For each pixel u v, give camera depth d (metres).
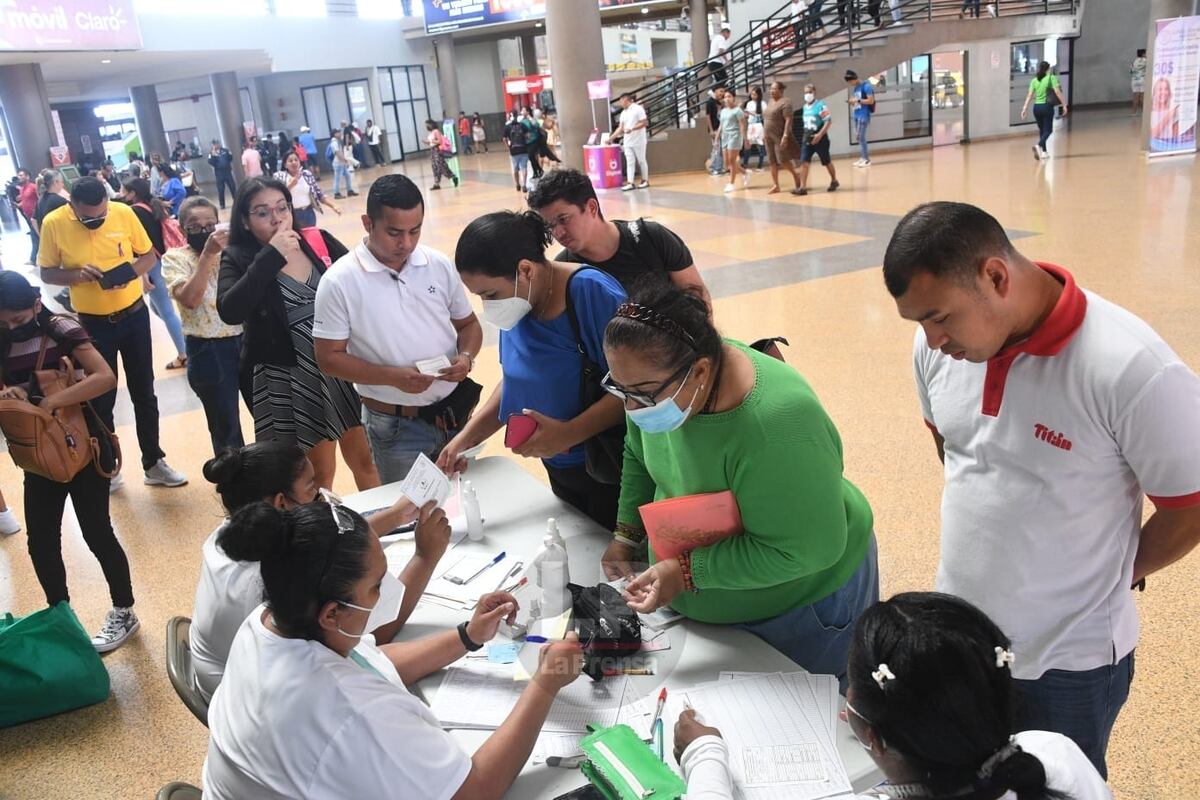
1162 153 11.70
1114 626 1.51
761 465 1.50
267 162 22.66
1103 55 20.44
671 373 1.46
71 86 24.45
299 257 3.30
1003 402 1.46
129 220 4.50
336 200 18.70
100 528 3.16
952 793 1.01
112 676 3.05
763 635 1.75
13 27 14.52
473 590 2.02
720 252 8.59
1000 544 1.52
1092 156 12.59
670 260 2.59
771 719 1.50
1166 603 2.77
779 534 1.53
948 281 1.31
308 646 1.38
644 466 1.98
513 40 32.44
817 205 10.77
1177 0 11.38
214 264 4.11
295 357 3.25
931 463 3.88
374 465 3.54
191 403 5.87
